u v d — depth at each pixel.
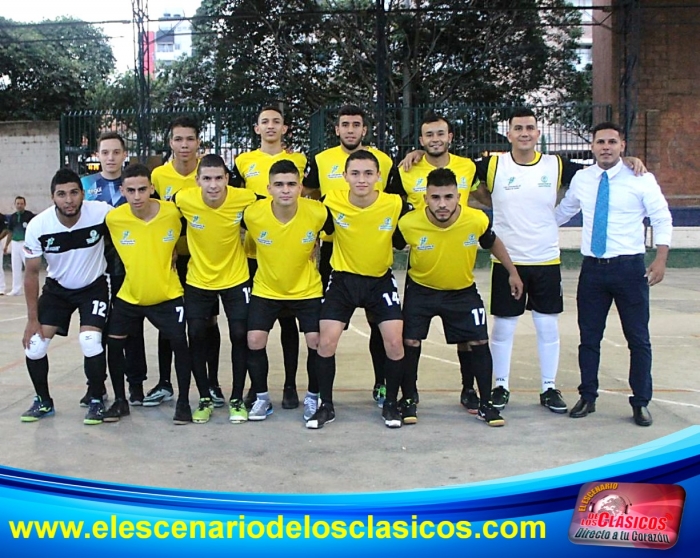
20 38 19.67
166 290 4.45
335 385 5.46
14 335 7.54
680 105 16.22
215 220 4.38
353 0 17.89
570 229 15.16
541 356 4.80
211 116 14.57
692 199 16.08
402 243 4.39
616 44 16.20
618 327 7.76
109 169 4.93
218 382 5.32
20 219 11.20
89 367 4.49
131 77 20.86
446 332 4.49
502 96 19.80
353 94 19.50
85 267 4.50
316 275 4.59
